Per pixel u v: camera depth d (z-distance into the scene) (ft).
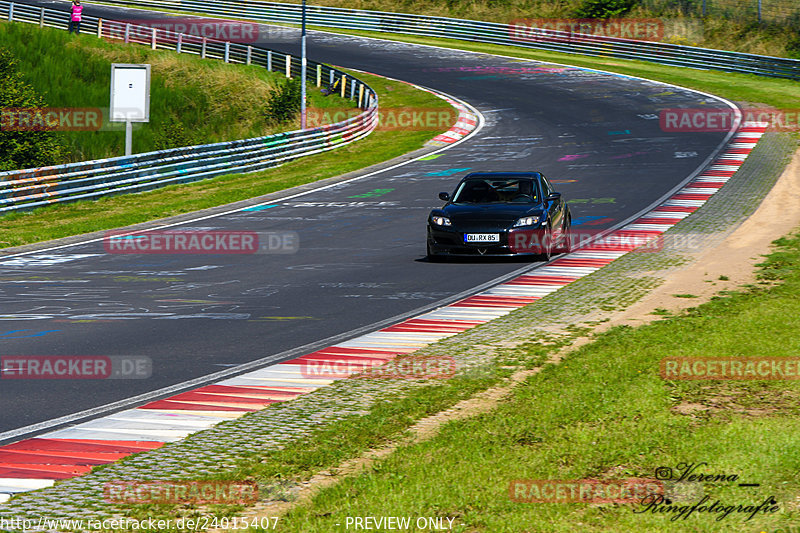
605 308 106.42
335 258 158.71
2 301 121.90
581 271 135.95
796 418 59.72
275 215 216.74
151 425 64.64
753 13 548.31
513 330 95.61
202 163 285.84
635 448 53.72
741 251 144.46
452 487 47.96
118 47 504.84
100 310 114.42
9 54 382.22
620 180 246.27
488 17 619.67
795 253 139.03
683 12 561.84
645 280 124.98
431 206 222.07
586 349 83.66
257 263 155.33
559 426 58.85
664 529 42.32
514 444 55.47
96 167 257.96
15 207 222.89
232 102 440.45
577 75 479.82
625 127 346.13
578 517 43.78
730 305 103.60
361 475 50.42
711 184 228.02
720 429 56.95
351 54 546.26
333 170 290.56
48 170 233.96
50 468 55.21
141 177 262.06
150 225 205.26
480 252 144.36
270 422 63.52
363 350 89.35
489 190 155.63
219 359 86.58
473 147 324.60
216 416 66.74
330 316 108.37
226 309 114.21
